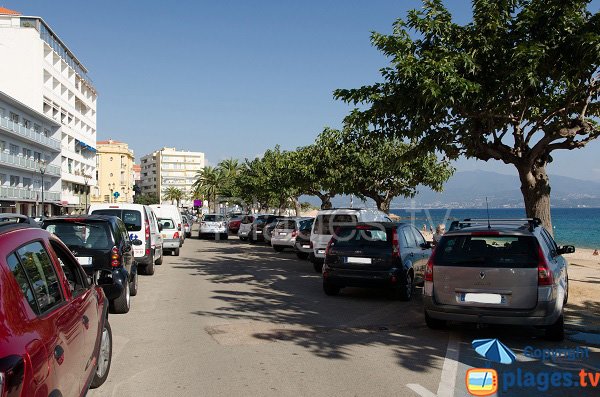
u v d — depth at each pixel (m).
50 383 2.99
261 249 25.52
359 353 6.52
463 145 12.47
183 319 8.59
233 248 26.20
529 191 12.02
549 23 10.35
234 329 7.85
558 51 10.46
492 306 6.93
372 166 24.23
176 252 21.61
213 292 11.65
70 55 68.06
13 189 48.38
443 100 9.88
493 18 10.62
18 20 57.53
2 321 2.72
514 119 11.63
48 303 3.53
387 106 10.95
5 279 2.92
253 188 45.06
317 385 5.24
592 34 9.41
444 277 7.27
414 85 10.30
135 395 4.93
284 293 11.60
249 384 5.26
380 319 8.79
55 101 60.94
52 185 60.91
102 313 5.10
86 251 8.73
